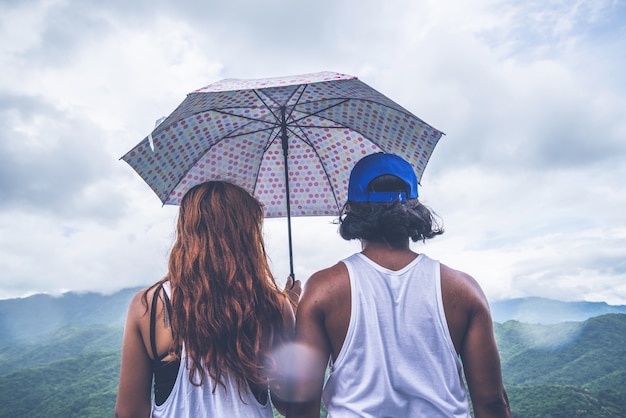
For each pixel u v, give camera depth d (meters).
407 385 1.70
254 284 2.12
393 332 1.74
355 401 1.73
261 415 2.05
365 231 1.87
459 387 1.76
